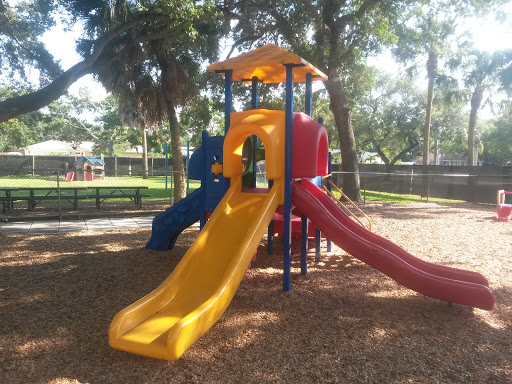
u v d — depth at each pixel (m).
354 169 16.31
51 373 3.06
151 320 3.56
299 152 5.09
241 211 4.97
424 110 36.34
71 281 5.36
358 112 37.41
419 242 8.35
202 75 15.82
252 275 5.81
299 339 3.69
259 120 5.04
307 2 14.18
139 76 13.91
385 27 14.35
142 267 6.07
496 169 17.81
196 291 4.02
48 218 10.82
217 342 3.62
